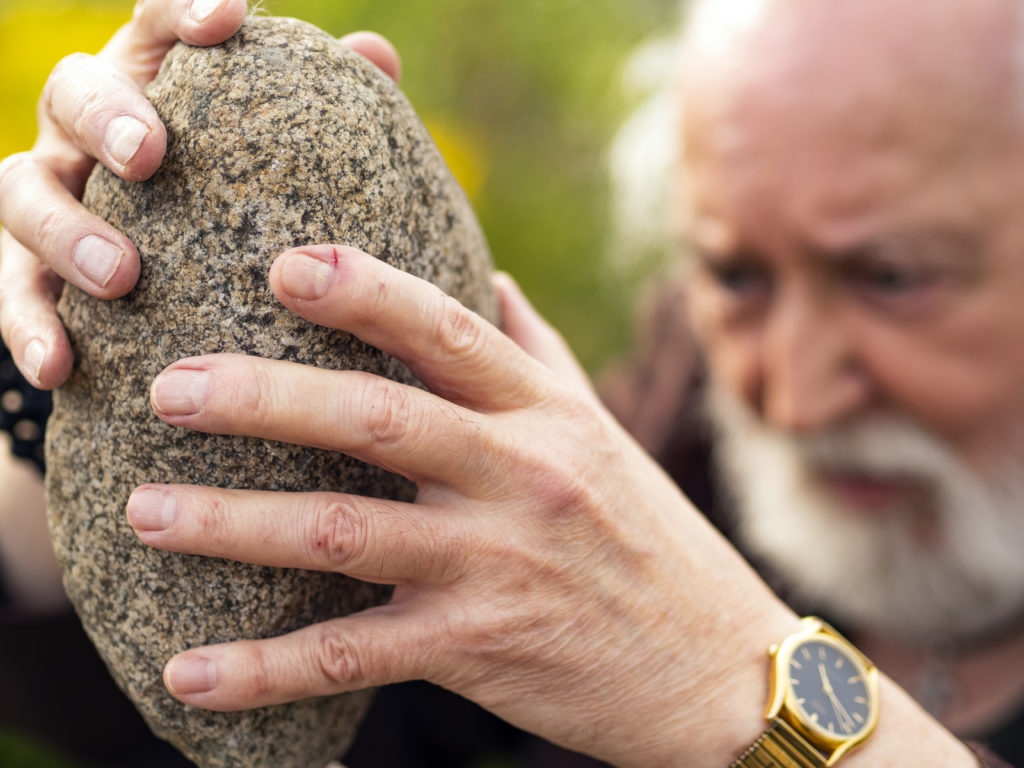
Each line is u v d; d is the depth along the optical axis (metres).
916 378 0.64
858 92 0.59
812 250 0.62
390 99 0.42
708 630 0.43
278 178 0.40
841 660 0.45
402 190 0.42
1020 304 0.61
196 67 0.41
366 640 0.40
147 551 0.41
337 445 0.39
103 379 0.41
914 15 0.59
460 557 0.40
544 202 1.19
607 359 1.19
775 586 0.81
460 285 0.44
